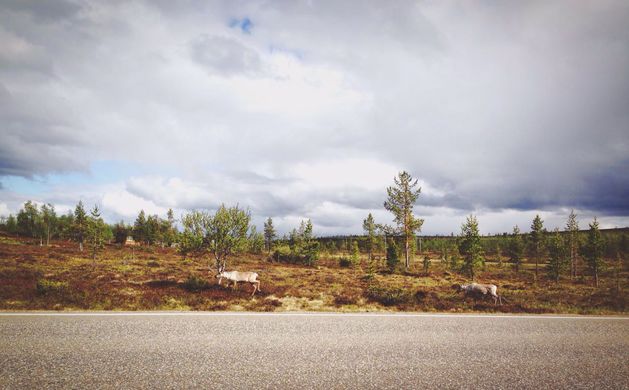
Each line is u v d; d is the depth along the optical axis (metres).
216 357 6.45
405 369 6.13
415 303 14.16
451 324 9.82
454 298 16.20
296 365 6.16
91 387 5.09
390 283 25.05
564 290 23.42
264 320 9.69
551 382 5.73
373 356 6.76
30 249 44.59
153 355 6.47
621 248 75.56
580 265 57.47
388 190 40.28
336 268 44.78
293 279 24.77
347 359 6.55
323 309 12.82
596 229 35.72
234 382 5.38
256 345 7.24
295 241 52.25
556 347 7.68
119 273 24.00
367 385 5.42
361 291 17.67
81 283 16.14
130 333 7.92
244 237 17.81
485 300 16.28
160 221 76.44
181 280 21.36
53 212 66.56
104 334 7.79
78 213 48.91
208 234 17.53
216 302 13.27
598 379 5.90
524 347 7.62
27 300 12.22
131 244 72.69
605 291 23.00
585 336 8.74
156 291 14.74
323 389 5.23
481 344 7.77
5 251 38.31
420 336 8.35
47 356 6.30
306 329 8.74
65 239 72.50
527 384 5.63
